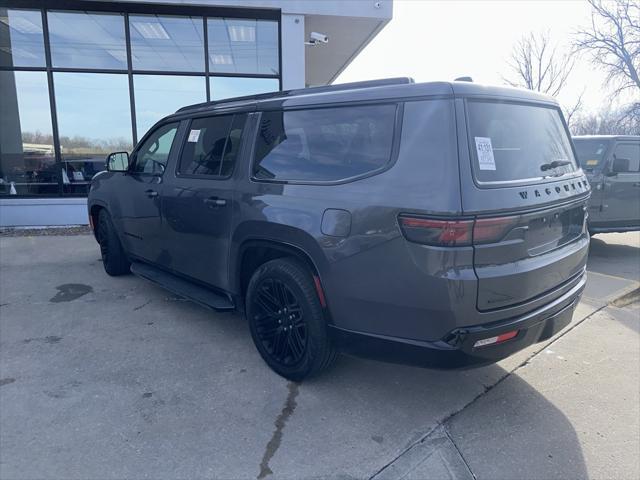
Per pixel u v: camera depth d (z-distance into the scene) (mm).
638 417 2973
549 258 2834
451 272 2408
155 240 4637
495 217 2477
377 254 2625
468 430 2828
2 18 9062
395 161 2641
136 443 2645
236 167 3602
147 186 4629
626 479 2422
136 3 9094
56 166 9656
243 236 3451
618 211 7484
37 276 5938
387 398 3158
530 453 2625
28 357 3680
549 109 3361
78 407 2986
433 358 2566
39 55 9344
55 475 2385
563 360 3762
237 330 4254
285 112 3346
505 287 2535
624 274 6457
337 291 2836
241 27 9633
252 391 3211
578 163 3572
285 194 3154
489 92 2748
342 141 2949
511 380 3439
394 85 2816
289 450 2613
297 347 3225
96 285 5562
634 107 16703
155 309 4770
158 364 3584
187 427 2799
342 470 2471
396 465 2514
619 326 4477
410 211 2486
